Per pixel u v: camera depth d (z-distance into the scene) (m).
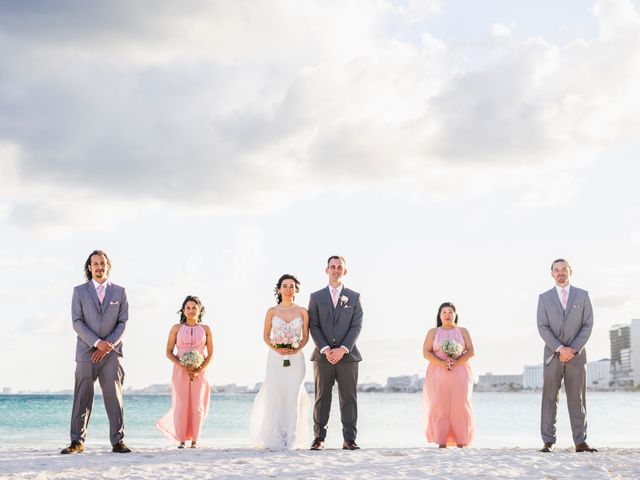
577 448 9.34
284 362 9.61
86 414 8.96
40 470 7.14
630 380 173.75
